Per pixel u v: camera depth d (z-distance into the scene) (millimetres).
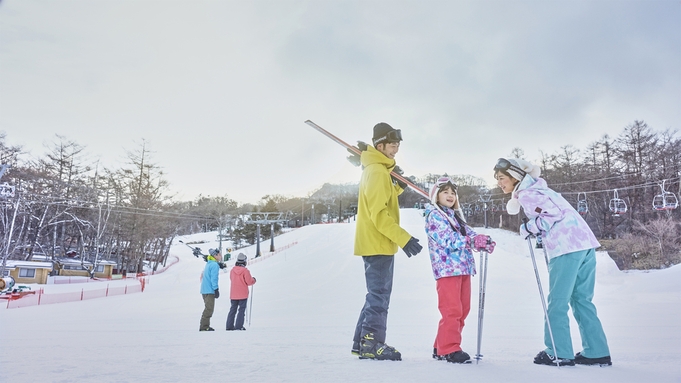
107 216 41812
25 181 36250
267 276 27484
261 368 2377
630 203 40656
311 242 46875
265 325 8172
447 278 3025
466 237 2963
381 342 2977
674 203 20250
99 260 40531
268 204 72250
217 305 15438
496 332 6191
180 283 32844
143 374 2172
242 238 71312
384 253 3131
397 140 3398
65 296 20469
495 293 17109
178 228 52906
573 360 2836
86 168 43344
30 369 2324
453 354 2836
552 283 3033
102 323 8953
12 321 9812
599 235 42188
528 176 3334
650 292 15453
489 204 50719
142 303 17922
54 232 39312
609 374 2314
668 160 38750
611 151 43875
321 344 4172
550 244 3072
